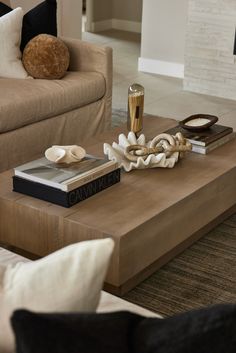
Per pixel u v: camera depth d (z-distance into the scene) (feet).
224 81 16.92
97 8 24.56
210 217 8.59
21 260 5.20
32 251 7.60
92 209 7.33
